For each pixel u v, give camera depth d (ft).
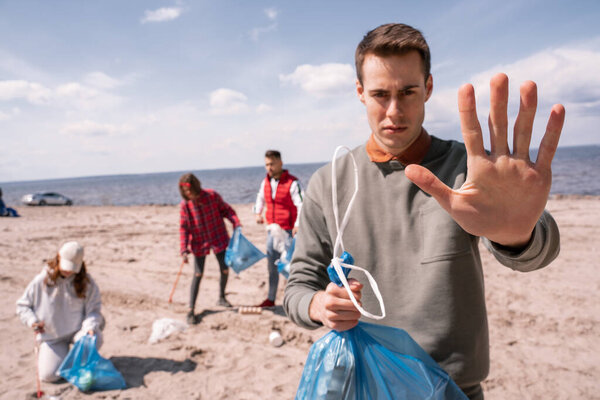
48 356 11.37
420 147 3.84
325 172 4.36
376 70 3.49
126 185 360.69
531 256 2.86
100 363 10.95
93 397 10.52
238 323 14.85
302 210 4.40
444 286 3.48
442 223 3.54
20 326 15.24
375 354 3.34
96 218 50.93
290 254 14.84
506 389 10.25
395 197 3.84
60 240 33.73
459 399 3.27
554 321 13.89
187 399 10.41
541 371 11.00
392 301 3.70
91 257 26.48
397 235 3.76
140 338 13.99
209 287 19.47
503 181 2.54
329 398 3.27
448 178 3.69
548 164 2.52
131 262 24.89
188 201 15.51
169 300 17.33
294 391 10.71
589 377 10.64
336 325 3.06
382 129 3.62
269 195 16.35
